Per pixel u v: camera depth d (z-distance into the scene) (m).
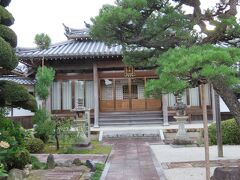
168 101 24.94
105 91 25.75
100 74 24.78
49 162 10.90
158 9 7.80
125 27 7.90
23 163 9.87
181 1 7.90
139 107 25.31
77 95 24.97
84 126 16.12
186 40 7.70
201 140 17.16
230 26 7.12
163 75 6.06
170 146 16.09
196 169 10.15
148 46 8.30
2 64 9.26
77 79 24.92
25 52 22.48
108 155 13.95
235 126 15.90
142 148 15.84
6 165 9.31
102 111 25.36
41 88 14.35
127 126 23.39
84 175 9.84
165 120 23.27
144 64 9.27
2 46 8.94
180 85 5.92
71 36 25.80
